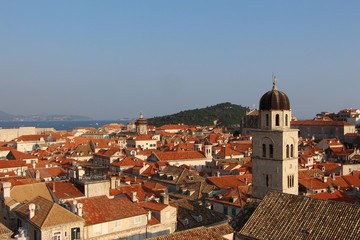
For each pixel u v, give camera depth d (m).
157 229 77.69
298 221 58.72
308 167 166.25
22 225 70.19
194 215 89.69
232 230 64.00
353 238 51.84
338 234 53.53
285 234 57.25
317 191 121.44
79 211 69.19
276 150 87.50
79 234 67.00
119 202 78.31
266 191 89.94
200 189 125.62
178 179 145.25
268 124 89.69
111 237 71.06
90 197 79.62
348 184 132.88
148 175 159.88
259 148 91.19
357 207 56.56
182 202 96.44
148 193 101.94
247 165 167.38
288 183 88.31
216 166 178.50
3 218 79.31
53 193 85.00
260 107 91.75
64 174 127.00
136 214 75.25
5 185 80.31
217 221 89.38
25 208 72.69
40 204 71.50
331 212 57.78
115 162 194.75
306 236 55.38
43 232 62.94
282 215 61.28
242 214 68.94
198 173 171.88
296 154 90.38
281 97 89.19
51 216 65.44
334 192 114.19
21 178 110.06
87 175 90.94
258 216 63.09
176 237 58.56
